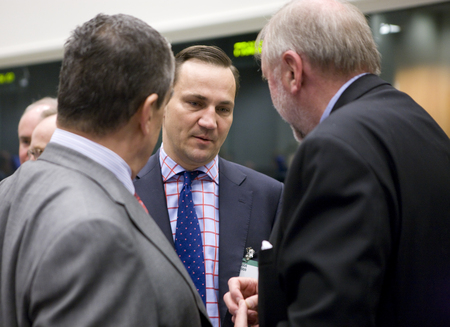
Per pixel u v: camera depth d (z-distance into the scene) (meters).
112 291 0.70
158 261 0.80
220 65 1.38
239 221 1.42
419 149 0.85
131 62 0.83
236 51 3.24
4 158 4.38
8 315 0.76
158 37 0.88
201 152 1.37
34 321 0.71
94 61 0.82
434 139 0.90
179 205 1.38
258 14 3.08
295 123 1.03
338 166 0.76
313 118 0.98
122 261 0.72
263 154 3.13
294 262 0.77
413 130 0.87
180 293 0.81
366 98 0.90
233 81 1.42
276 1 3.04
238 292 1.16
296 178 0.82
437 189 0.84
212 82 1.35
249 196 1.48
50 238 0.72
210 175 1.45
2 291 0.77
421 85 2.60
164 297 0.78
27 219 0.77
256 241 1.42
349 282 0.71
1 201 0.86
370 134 0.81
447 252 0.84
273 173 3.11
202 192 1.44
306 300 0.75
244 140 3.20
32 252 0.73
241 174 1.53
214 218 1.43
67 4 3.93
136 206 0.84
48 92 4.18
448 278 0.83
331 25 0.92
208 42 3.35
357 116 0.83
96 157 0.85
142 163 0.93
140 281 0.73
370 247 0.72
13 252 0.77
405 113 0.90
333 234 0.74
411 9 2.60
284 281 0.83
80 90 0.83
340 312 0.71
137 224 0.80
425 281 0.80
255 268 1.32
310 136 0.81
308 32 0.93
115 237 0.72
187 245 1.33
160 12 3.51
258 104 3.15
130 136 0.88
